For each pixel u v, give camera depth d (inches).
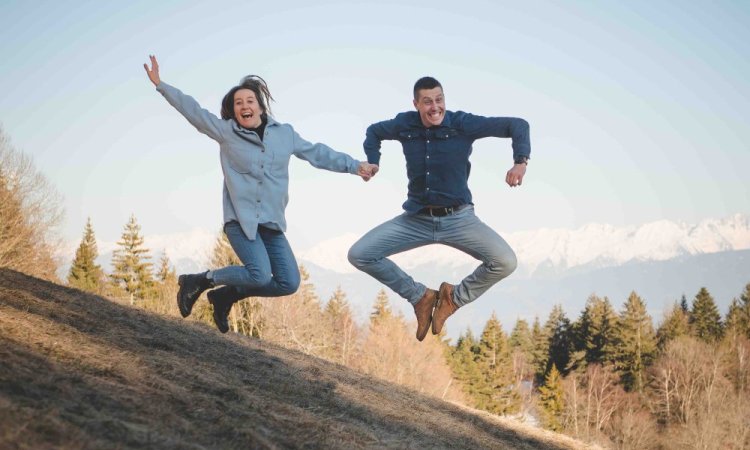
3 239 976.3
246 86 229.9
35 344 199.3
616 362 1918.1
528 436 393.7
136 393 183.8
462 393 1604.3
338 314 1744.6
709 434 1306.6
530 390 2084.2
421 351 1282.0
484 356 1974.7
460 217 237.5
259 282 226.4
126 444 145.9
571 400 1654.8
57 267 1112.2
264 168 227.6
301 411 236.8
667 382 1569.9
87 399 166.1
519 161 225.5
